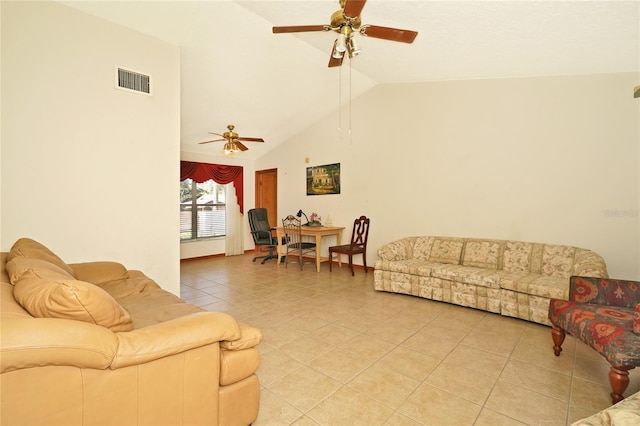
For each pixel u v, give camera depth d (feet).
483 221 12.93
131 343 3.69
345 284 14.23
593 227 10.65
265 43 11.01
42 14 7.52
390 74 13.92
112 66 8.68
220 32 10.05
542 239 11.60
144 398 3.80
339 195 18.24
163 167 9.80
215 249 21.74
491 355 7.54
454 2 7.43
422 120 14.62
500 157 12.48
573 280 7.43
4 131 7.06
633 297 6.73
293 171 20.92
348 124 17.62
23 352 2.95
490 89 12.67
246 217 23.49
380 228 16.35
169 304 6.68
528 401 5.77
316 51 12.05
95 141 8.41
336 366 7.01
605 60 9.46
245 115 16.40
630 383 6.31
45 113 7.60
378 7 7.94
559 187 11.24
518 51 9.59
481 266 11.91
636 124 9.95
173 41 10.03
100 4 8.11
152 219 9.57
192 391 4.20
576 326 6.34
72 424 3.33
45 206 7.64
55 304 3.49
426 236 14.24
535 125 11.69
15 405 3.02
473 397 5.89
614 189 10.29
